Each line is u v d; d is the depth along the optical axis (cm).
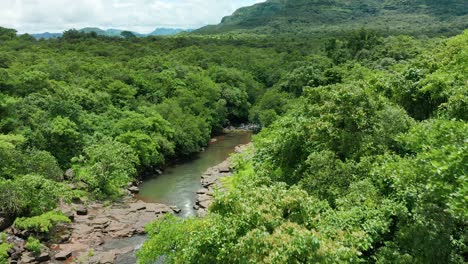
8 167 3797
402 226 1534
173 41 14050
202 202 4150
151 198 4484
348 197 1828
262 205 1424
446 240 1402
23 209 3500
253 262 1202
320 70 8894
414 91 2881
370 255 1634
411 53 8044
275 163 2902
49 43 11450
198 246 1376
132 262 3034
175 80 8431
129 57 10256
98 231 3506
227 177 4903
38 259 2919
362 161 2111
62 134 4794
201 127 7194
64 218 3391
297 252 1156
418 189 1503
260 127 8988
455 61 2767
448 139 1419
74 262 2952
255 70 11425
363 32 10025
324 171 2191
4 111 4688
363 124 2398
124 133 5550
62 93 5631
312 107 2959
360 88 2570
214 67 10231
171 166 5947
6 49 9450
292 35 18938
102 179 4378
